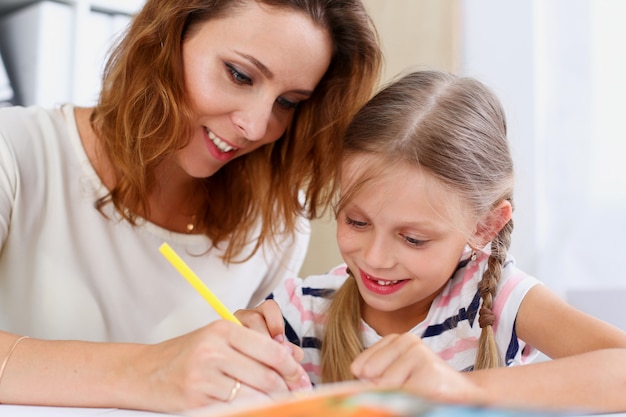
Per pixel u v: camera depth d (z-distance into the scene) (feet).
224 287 3.97
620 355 2.50
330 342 3.37
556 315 3.03
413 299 3.09
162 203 3.86
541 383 2.38
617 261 5.27
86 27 5.86
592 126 5.38
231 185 4.00
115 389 2.45
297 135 3.84
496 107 3.39
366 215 2.97
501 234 3.34
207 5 3.17
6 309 3.55
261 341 2.38
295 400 1.31
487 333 3.09
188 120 3.32
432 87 3.29
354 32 3.47
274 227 4.08
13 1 5.91
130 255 3.76
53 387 2.50
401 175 2.97
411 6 6.04
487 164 3.16
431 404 1.26
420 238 2.95
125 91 3.45
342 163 3.27
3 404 2.54
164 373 2.40
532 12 5.57
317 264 6.28
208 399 2.32
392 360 2.24
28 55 5.82
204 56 3.18
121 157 3.53
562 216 5.43
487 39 5.76
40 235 3.59
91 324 3.64
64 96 5.82
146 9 3.49
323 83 3.69
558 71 5.50
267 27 3.09
